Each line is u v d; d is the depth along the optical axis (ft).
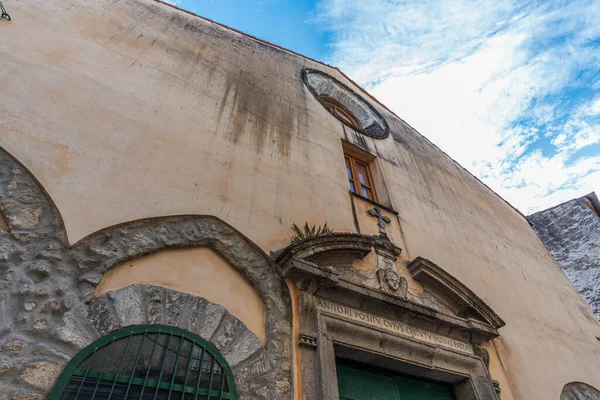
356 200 20.77
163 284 11.73
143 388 9.64
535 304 25.79
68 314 9.82
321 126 23.65
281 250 15.01
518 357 20.36
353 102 30.99
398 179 25.50
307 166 19.84
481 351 18.16
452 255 23.39
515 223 35.37
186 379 10.30
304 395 11.63
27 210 10.89
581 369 23.44
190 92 18.17
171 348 10.64
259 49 26.23
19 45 14.32
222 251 13.50
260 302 13.28
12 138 11.80
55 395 8.63
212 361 10.98
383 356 14.96
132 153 13.96
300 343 12.58
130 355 10.02
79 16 17.56
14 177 11.23
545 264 32.68
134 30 19.26
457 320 17.93
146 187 13.34
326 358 12.82
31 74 13.76
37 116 12.78
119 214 12.14
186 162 15.10
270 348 12.27
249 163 17.25
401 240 20.86
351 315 14.96
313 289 14.08
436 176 30.07
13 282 9.66
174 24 21.85
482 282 23.50
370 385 15.14
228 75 21.21
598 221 41.73
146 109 15.81
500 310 22.57
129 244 11.82
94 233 11.37
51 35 15.64
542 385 19.98
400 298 16.42
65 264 10.54
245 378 11.18
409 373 16.35
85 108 14.14
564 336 25.11
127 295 10.89
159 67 18.17
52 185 11.57
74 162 12.44
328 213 18.44
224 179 15.70
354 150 24.82
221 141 17.10
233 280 13.20
